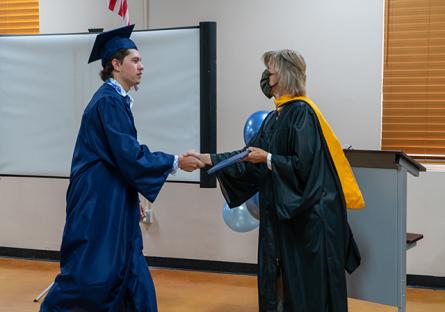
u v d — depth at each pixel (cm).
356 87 412
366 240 293
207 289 406
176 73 361
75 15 465
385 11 414
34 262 474
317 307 264
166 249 455
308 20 417
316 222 265
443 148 411
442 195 401
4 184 484
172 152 364
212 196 443
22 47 391
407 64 412
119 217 252
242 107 434
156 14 446
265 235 279
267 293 277
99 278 245
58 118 388
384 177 286
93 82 380
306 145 264
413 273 408
